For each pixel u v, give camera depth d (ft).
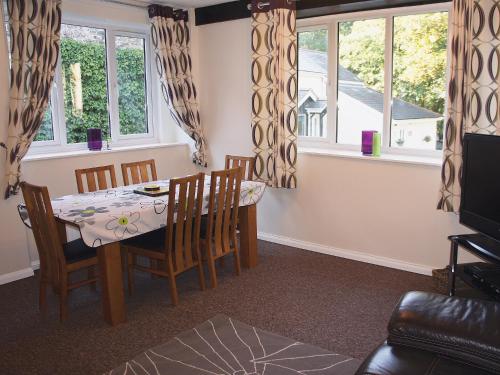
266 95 14.02
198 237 10.99
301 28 14.14
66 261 9.62
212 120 16.46
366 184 12.82
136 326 9.57
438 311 6.00
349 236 13.43
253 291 11.21
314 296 10.87
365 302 10.52
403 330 5.77
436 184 11.60
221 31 15.55
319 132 14.48
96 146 14.55
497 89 10.00
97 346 8.81
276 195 14.85
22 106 11.78
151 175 15.29
